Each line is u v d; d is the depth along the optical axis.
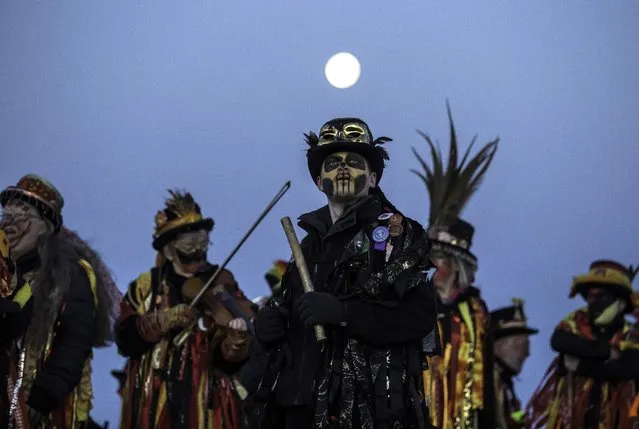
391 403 9.95
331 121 10.54
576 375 16.72
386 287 10.04
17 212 12.78
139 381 14.27
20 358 12.08
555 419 16.84
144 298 14.48
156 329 14.19
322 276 10.22
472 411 15.64
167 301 14.45
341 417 9.91
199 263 14.71
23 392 12.17
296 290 10.28
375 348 10.05
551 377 17.14
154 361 14.27
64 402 12.78
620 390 16.50
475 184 16.56
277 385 10.17
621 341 16.56
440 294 16.03
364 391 9.95
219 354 14.41
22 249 12.75
